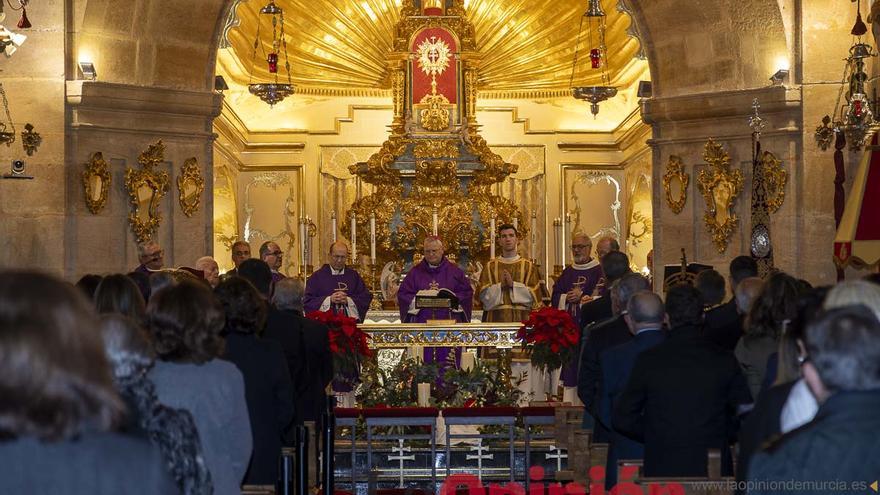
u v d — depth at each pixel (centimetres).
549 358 1198
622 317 779
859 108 1185
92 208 1439
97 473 286
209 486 355
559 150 2044
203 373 534
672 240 1566
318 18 1975
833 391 376
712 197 1528
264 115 2028
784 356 487
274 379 679
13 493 282
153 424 345
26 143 1389
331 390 1214
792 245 1458
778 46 1473
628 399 655
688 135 1552
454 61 1861
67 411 279
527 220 2033
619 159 2052
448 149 1830
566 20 1983
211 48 1530
